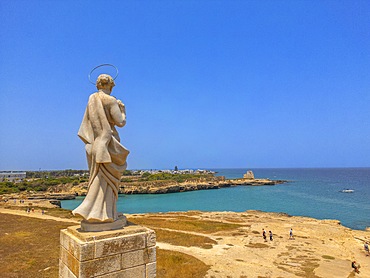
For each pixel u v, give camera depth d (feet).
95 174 24.17
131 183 400.47
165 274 62.90
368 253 92.27
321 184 502.38
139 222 138.10
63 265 23.29
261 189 414.00
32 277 59.31
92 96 25.39
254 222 146.61
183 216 168.66
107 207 23.80
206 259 78.07
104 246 21.11
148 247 23.41
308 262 79.82
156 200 311.68
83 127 25.53
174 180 435.94
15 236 99.30
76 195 351.25
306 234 118.21
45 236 100.53
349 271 72.90
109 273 21.17
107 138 24.20
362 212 210.59
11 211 178.81
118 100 26.63
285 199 292.40
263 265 75.66
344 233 120.16
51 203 269.03
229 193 368.07
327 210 220.84
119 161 25.27
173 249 87.04
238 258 81.25
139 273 22.71
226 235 113.09
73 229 23.65
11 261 70.33
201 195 351.67
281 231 123.65
